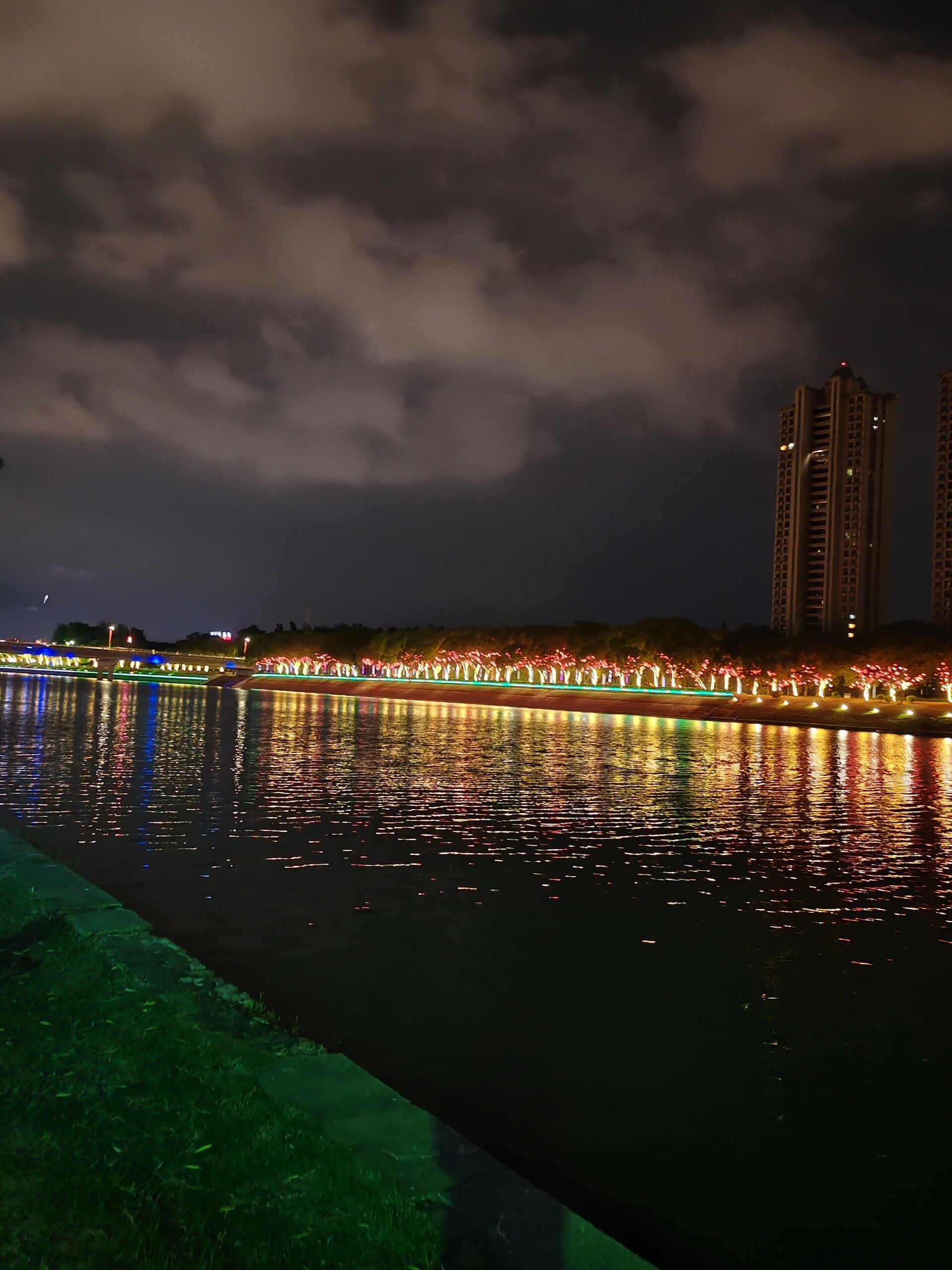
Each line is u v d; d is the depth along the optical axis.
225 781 35.47
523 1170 8.09
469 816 28.44
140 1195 5.52
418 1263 5.11
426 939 15.06
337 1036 10.90
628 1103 9.39
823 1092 9.74
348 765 42.72
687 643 149.00
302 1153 6.15
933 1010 12.25
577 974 13.45
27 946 10.79
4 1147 5.84
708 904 17.94
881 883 20.03
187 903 17.03
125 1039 7.91
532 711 130.62
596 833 26.05
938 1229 7.43
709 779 42.16
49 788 32.16
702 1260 6.98
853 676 130.12
